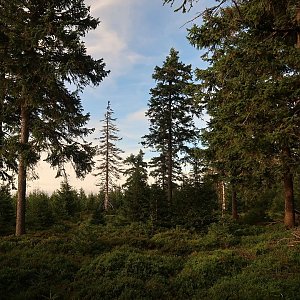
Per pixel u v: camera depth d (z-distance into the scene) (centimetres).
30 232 1958
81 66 1830
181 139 2989
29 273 1143
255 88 921
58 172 1925
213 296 923
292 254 1154
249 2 863
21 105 1855
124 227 2256
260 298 853
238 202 3444
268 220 2509
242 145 927
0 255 1351
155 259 1335
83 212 3644
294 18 869
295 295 843
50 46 1827
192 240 1755
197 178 2577
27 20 1852
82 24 1916
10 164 1934
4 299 981
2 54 1720
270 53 855
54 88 1841
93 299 967
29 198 3678
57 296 984
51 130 1853
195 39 980
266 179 1719
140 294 984
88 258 1359
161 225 2283
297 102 908
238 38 920
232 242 1628
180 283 1080
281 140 877
